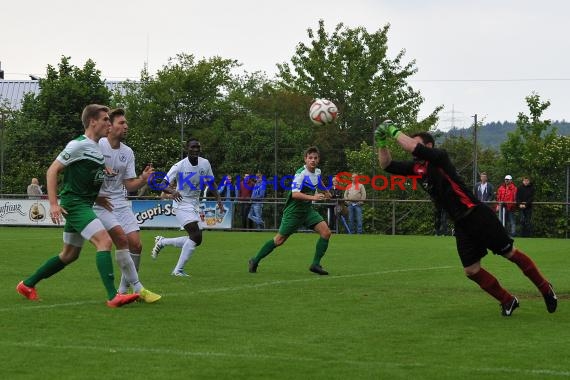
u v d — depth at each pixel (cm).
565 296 1764
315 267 2214
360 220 4441
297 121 4762
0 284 1872
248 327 1331
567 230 4338
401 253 2989
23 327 1302
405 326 1355
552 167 4478
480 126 4769
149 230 4512
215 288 1859
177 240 2272
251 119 4825
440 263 2575
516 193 4278
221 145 4678
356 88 6725
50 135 5019
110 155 1706
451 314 1485
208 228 4597
